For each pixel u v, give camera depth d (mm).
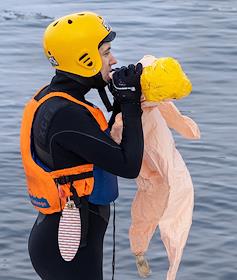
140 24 33344
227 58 28266
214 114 22156
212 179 17797
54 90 7480
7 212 16406
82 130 7281
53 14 35750
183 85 7211
